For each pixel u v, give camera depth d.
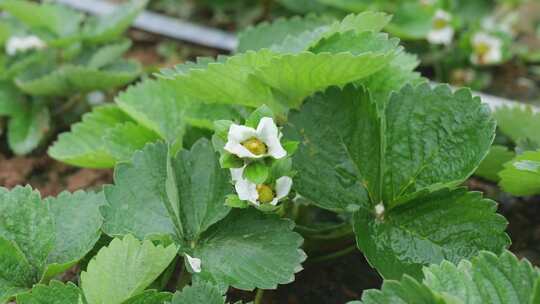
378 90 0.57
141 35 0.80
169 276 0.51
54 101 0.70
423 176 0.51
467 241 0.49
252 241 0.49
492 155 0.56
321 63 0.50
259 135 0.47
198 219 0.50
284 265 0.48
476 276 0.44
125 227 0.49
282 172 0.48
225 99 0.54
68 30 0.72
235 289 0.55
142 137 0.57
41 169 0.67
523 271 0.44
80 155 0.56
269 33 0.65
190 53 0.79
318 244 0.56
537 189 0.53
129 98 0.61
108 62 0.71
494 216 0.49
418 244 0.50
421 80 0.57
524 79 0.78
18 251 0.49
